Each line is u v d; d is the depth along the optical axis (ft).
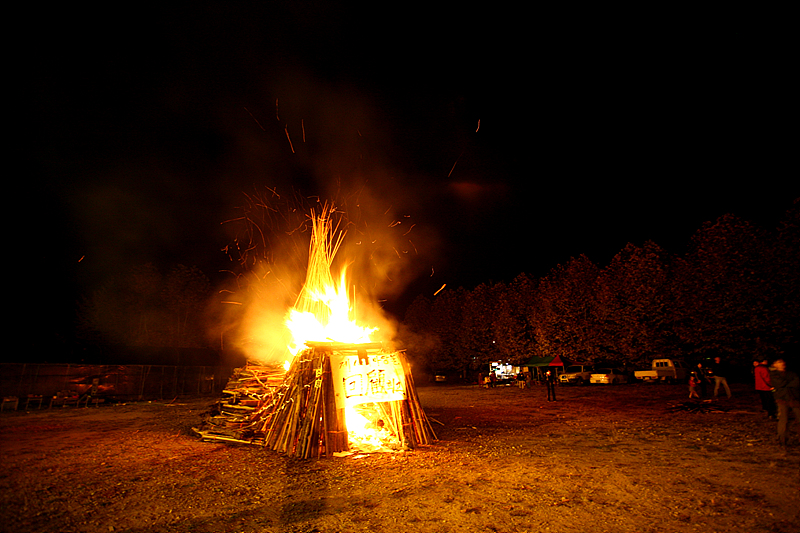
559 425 43.57
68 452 31.60
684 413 48.88
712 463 25.90
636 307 113.39
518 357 156.66
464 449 31.35
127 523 17.54
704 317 93.56
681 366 106.52
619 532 16.26
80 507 19.44
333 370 31.22
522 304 159.22
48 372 76.89
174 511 18.85
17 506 19.58
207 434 35.68
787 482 21.68
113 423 49.06
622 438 34.99
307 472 25.29
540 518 17.66
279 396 35.70
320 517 18.06
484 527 16.84
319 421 30.27
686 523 16.98
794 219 80.12
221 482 23.36
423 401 75.41
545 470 25.04
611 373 112.57
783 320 79.92
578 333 127.54
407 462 27.37
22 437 38.65
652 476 23.44
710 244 92.12
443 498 20.24
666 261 114.73
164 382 96.43
